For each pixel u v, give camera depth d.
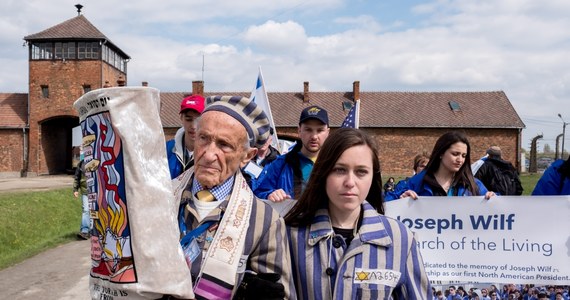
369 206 2.48
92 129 1.66
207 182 2.08
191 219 2.10
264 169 4.91
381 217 2.46
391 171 42.56
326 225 2.39
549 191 3.96
